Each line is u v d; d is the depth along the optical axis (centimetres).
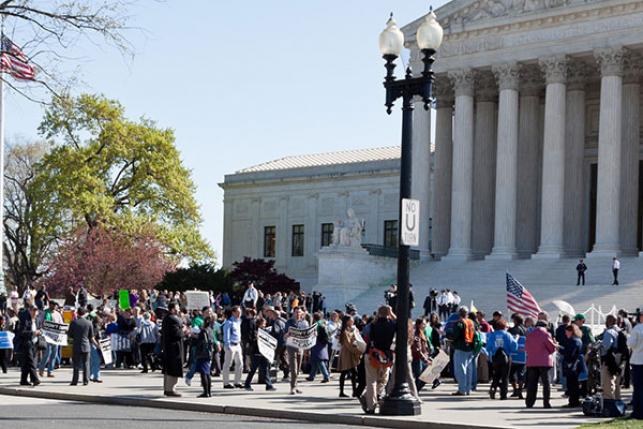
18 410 2833
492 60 8381
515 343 3331
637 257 7638
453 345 3503
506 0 8331
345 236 7719
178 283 8981
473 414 2766
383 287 7788
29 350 3634
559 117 8038
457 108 8562
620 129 7775
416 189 8650
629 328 4219
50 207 9500
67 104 2750
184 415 2809
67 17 2556
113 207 9881
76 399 3281
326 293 7619
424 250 8638
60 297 9931
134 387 3644
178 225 10025
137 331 4662
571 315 4262
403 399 2698
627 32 7712
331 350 4291
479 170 8956
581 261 6931
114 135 9694
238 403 3028
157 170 9856
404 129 2761
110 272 9575
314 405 2995
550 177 8019
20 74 2634
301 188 11969
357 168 11425
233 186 12662
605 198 7675
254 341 3559
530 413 2828
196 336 3584
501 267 7875
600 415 2734
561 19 8038
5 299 5472
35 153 11256
